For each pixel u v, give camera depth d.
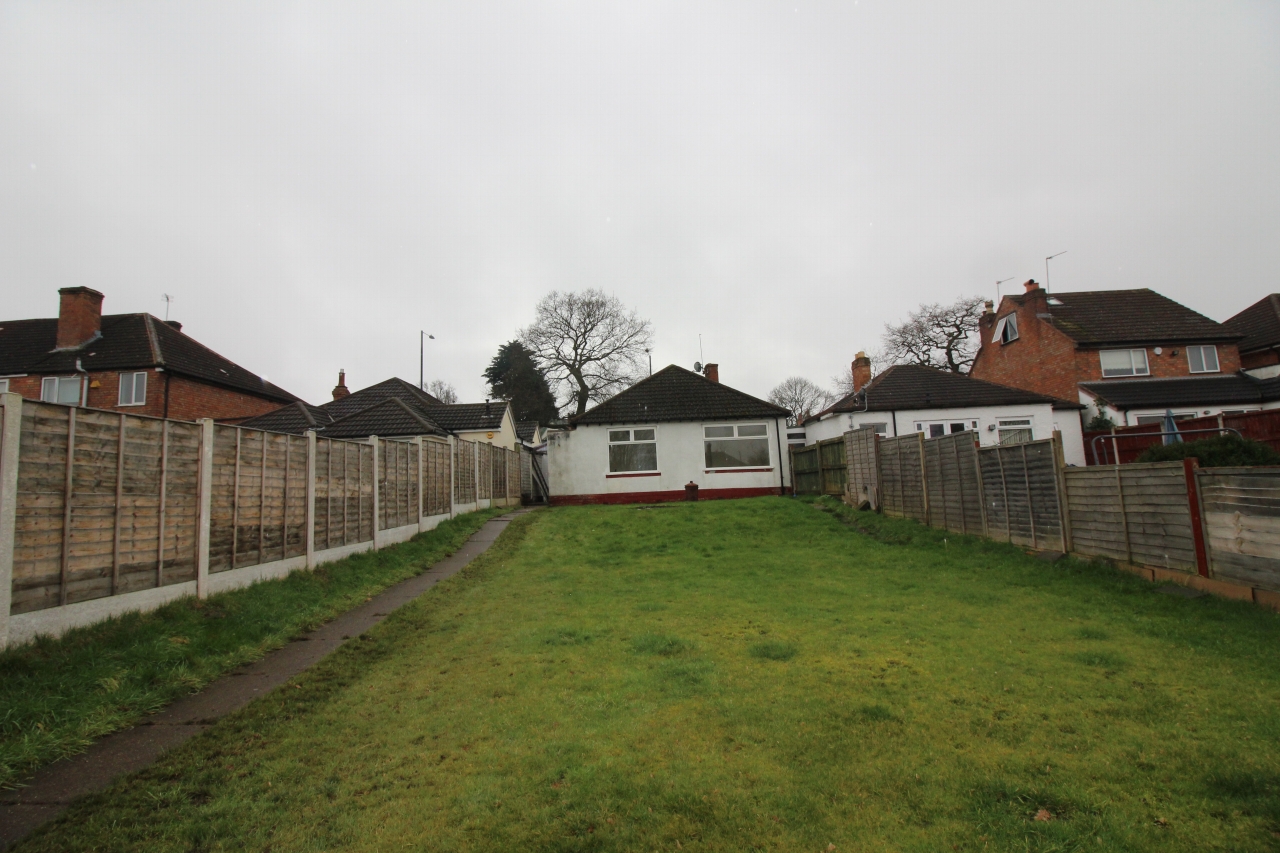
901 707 5.11
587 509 21.73
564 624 8.22
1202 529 8.49
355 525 12.71
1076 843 3.25
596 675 6.12
